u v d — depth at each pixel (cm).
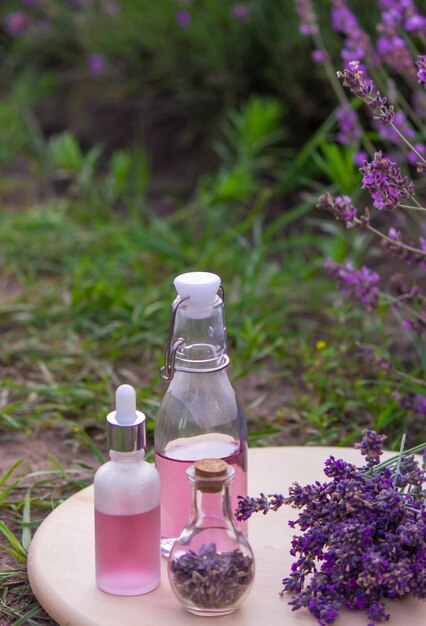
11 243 418
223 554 172
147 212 432
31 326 360
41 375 324
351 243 365
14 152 523
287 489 216
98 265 390
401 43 284
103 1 495
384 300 304
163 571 188
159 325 344
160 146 507
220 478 170
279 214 444
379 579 171
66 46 582
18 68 606
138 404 291
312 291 369
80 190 474
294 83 446
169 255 390
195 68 481
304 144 468
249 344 319
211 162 488
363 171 202
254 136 422
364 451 188
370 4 391
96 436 287
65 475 259
